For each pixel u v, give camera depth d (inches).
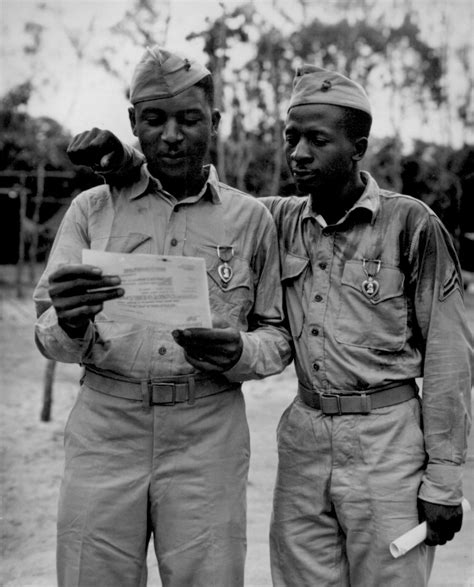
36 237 803.4
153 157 108.3
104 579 109.0
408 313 115.1
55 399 358.9
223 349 103.1
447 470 110.8
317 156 111.3
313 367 115.3
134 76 108.4
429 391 112.8
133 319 97.7
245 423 114.5
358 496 111.7
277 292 117.5
